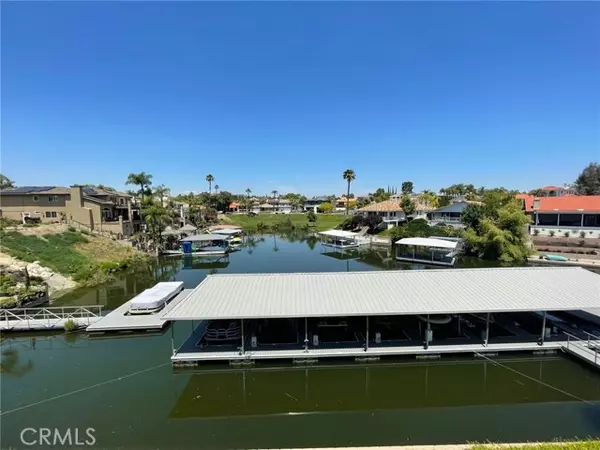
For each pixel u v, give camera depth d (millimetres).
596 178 76125
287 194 187125
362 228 71250
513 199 47844
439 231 53719
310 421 12172
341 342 16484
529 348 15609
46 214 50344
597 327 18203
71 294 28703
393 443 10859
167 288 25391
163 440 11039
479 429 11500
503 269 19109
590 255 39625
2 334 19312
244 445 10805
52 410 12703
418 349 15516
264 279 18234
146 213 49750
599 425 11617
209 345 16562
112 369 15672
